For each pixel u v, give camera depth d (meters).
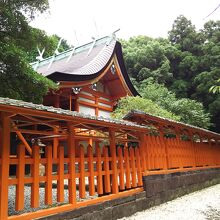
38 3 7.33
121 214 6.17
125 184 6.99
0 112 3.97
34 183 4.30
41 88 7.71
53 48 8.47
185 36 33.53
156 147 8.71
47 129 6.70
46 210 4.32
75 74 13.01
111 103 18.33
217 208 7.71
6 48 7.23
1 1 6.98
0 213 3.67
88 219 5.10
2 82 7.23
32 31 7.82
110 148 6.37
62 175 4.81
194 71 29.78
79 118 4.81
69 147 5.06
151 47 31.14
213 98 26.78
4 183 3.79
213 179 13.79
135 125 6.71
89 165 5.54
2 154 3.84
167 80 30.05
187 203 8.29
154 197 7.74
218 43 29.33
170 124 9.63
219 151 16.19
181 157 10.54
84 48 20.41
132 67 31.98
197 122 19.83
